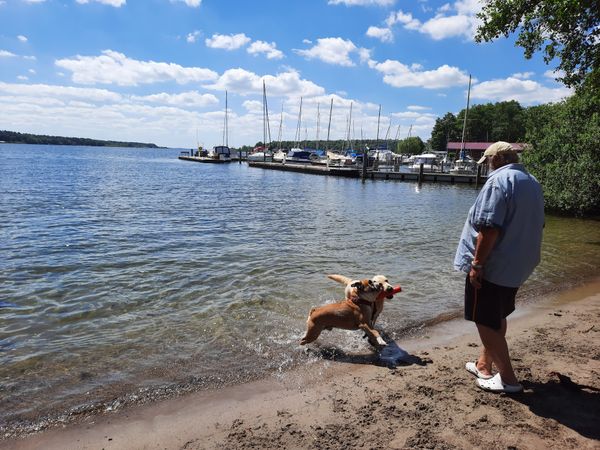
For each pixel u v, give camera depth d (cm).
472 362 437
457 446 303
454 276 810
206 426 338
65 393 388
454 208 2052
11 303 618
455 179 3881
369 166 5000
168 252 948
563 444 304
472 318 370
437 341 518
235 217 1533
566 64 1096
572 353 464
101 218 1409
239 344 499
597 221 1748
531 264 346
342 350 489
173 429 334
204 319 573
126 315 584
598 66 1023
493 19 1085
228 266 841
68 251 934
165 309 609
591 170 1772
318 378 421
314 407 364
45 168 4519
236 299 653
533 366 430
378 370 437
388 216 1688
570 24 992
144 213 1561
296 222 1454
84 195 2117
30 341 498
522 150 2323
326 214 1698
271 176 4525
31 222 1294
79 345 490
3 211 1502
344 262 898
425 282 769
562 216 1900
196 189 2731
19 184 2619
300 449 304
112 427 338
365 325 477
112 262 852
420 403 365
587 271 872
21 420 347
